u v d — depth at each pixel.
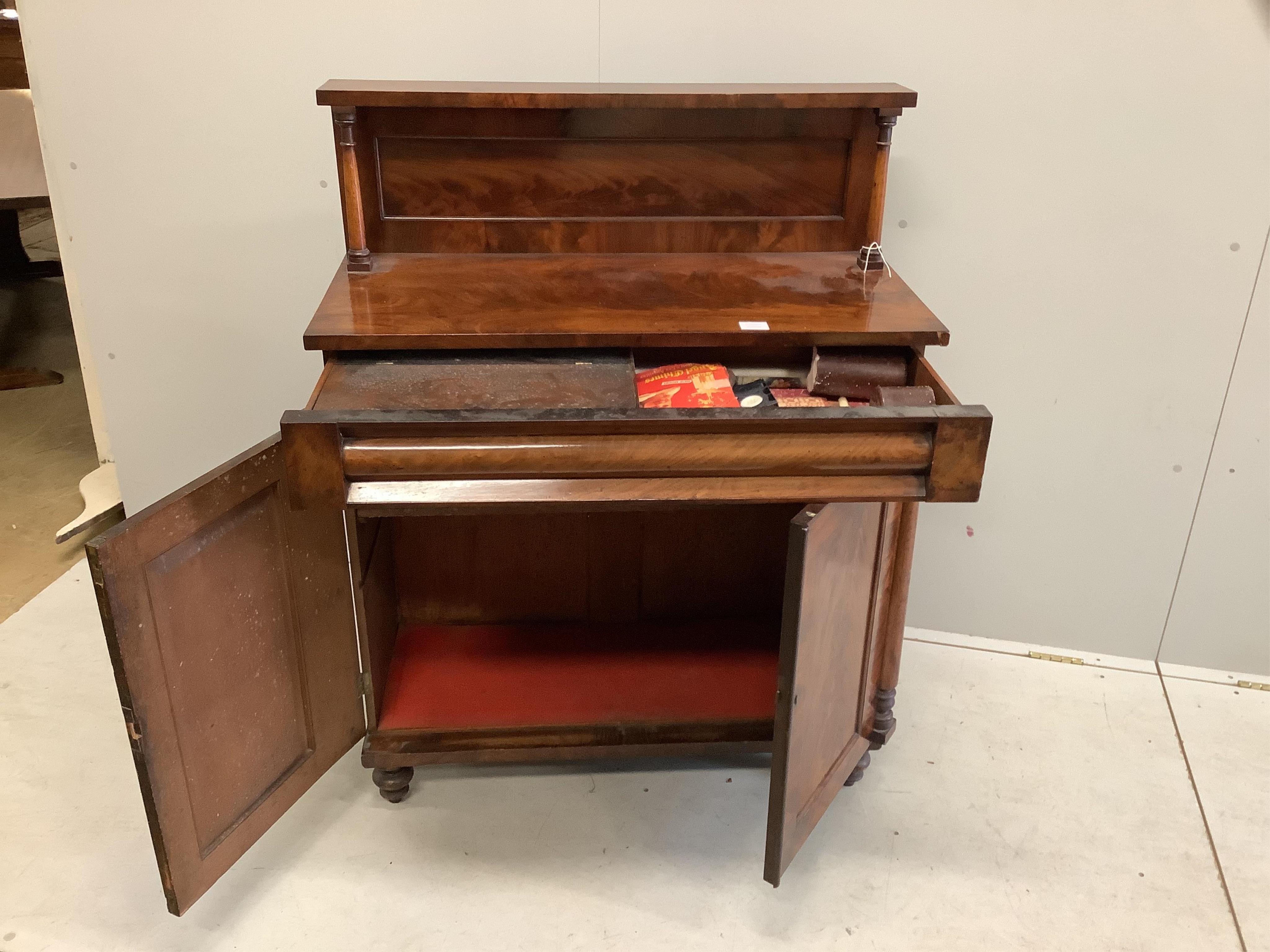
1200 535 2.17
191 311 2.21
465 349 1.49
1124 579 2.25
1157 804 1.92
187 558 1.36
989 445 2.16
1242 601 2.21
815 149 1.74
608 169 1.73
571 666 2.05
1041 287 2.01
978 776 1.98
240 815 1.59
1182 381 2.04
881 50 1.88
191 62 1.98
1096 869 1.78
